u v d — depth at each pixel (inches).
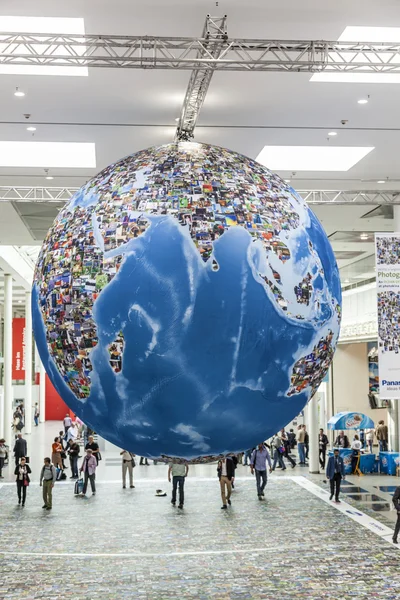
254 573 503.8
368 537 610.5
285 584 478.3
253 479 938.1
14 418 1727.4
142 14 473.4
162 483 901.2
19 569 515.8
